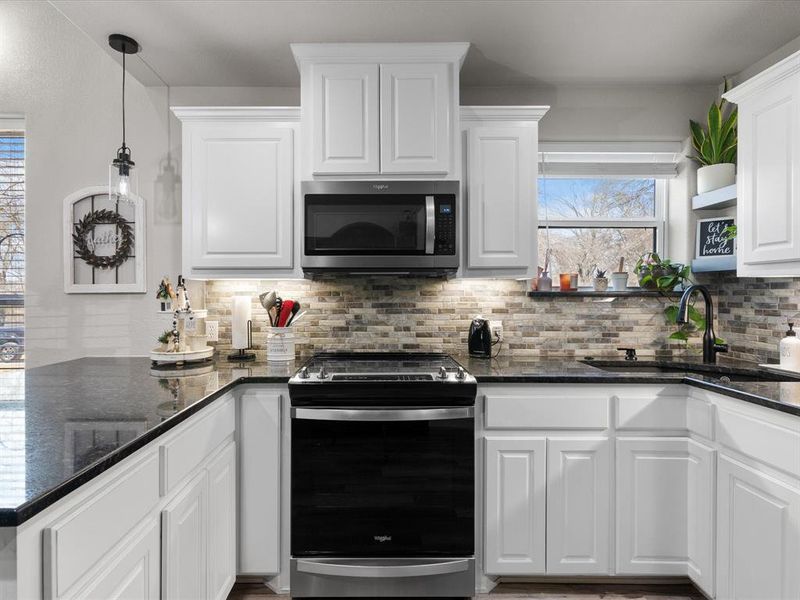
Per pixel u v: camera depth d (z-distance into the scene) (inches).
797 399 56.1
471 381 72.3
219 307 100.6
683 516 74.5
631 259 106.5
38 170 98.0
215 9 74.4
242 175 88.3
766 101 70.7
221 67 92.7
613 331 101.3
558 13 76.0
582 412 75.2
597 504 75.0
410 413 71.7
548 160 104.1
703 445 70.7
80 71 98.7
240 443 75.0
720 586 66.6
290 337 90.7
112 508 37.8
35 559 29.4
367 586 73.7
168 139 99.7
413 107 85.1
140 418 47.6
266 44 84.7
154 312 99.2
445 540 73.4
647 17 77.0
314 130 85.1
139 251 98.7
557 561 75.1
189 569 54.1
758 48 86.7
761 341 89.0
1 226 101.7
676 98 102.7
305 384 71.6
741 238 76.5
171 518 48.5
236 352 99.0
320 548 73.3
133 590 41.4
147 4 73.2
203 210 88.3
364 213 85.0
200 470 59.2
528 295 101.2
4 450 37.6
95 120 98.7
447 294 100.8
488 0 72.7
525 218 88.7
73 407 52.4
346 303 100.4
